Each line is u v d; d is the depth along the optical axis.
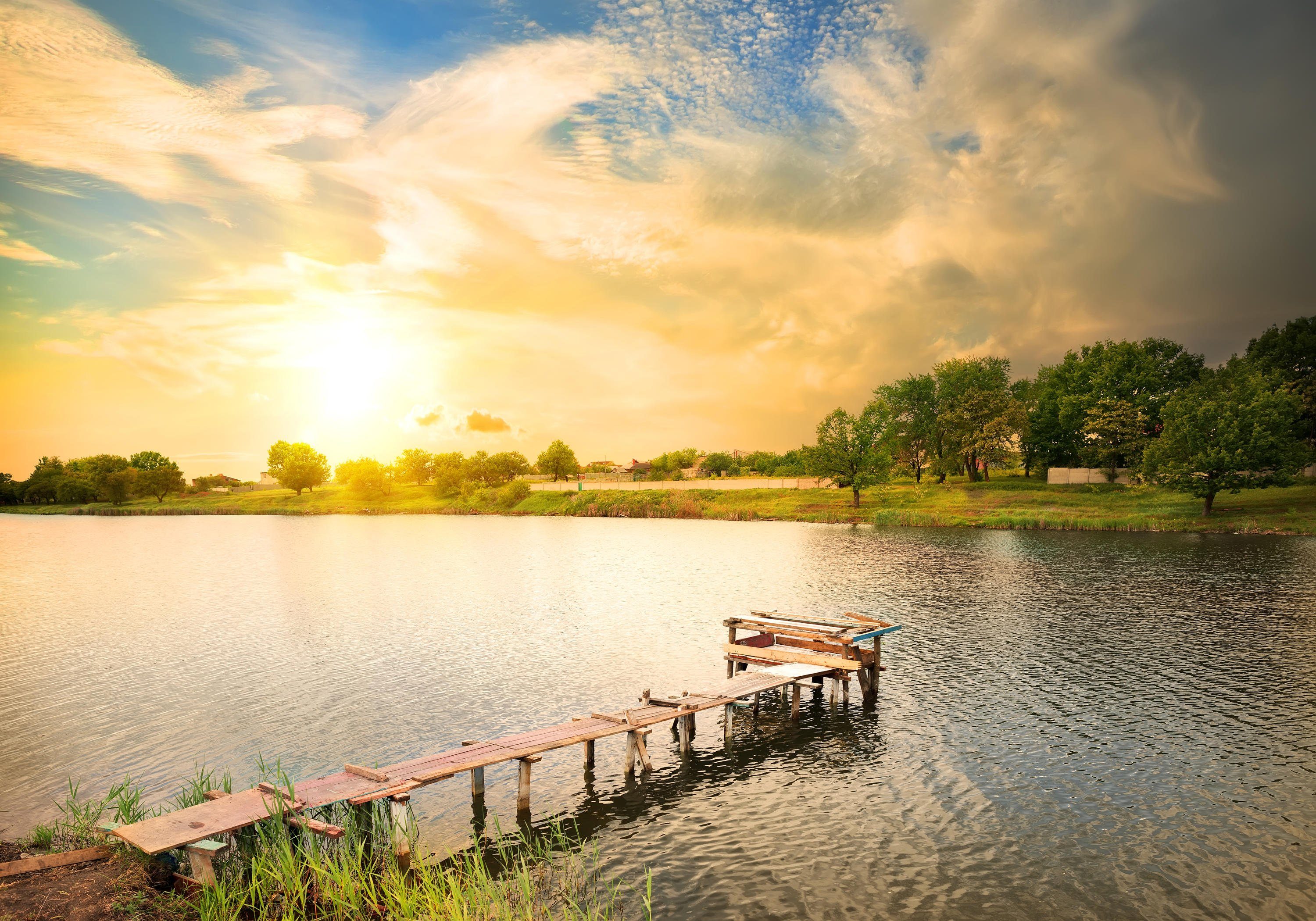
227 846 12.86
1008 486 112.88
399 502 174.38
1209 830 15.53
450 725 22.48
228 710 24.23
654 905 13.06
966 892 13.41
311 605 44.09
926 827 15.88
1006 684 25.95
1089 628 33.97
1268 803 16.73
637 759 20.02
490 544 82.88
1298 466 79.25
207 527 123.12
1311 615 36.25
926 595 42.84
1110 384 113.88
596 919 12.58
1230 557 56.56
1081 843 15.08
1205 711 22.80
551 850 15.12
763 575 52.94
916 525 92.06
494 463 198.00
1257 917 12.52
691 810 16.94
